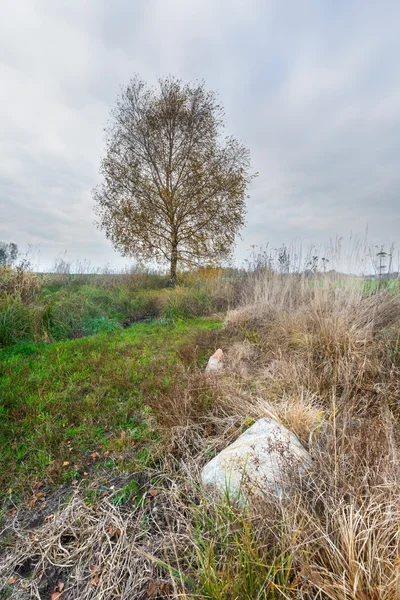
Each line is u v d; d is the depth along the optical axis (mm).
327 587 1164
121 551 1654
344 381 3053
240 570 1321
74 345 5316
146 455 2439
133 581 1507
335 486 1573
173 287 12531
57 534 1794
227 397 3045
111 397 3453
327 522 1404
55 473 2289
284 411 2574
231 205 12633
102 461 2455
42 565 1648
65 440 2703
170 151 13039
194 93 12773
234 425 2682
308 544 1322
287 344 4379
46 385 3641
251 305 6855
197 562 1452
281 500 1546
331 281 5039
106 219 12945
